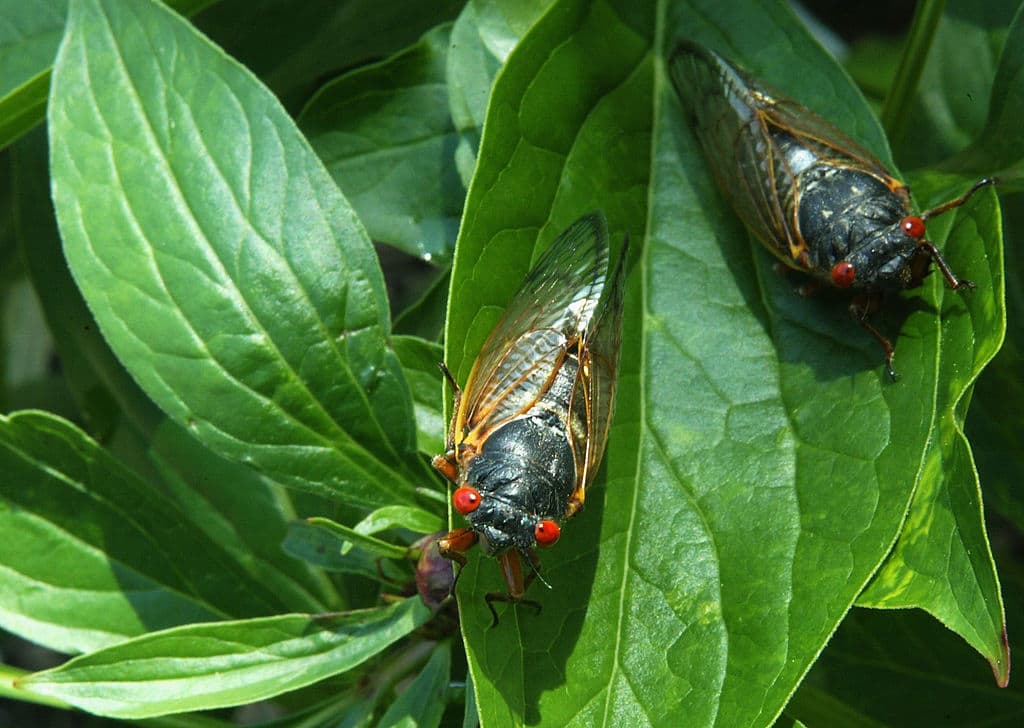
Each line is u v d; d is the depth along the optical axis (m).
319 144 0.36
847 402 0.33
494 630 0.32
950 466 0.32
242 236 0.33
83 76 0.32
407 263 0.44
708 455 0.33
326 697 0.35
